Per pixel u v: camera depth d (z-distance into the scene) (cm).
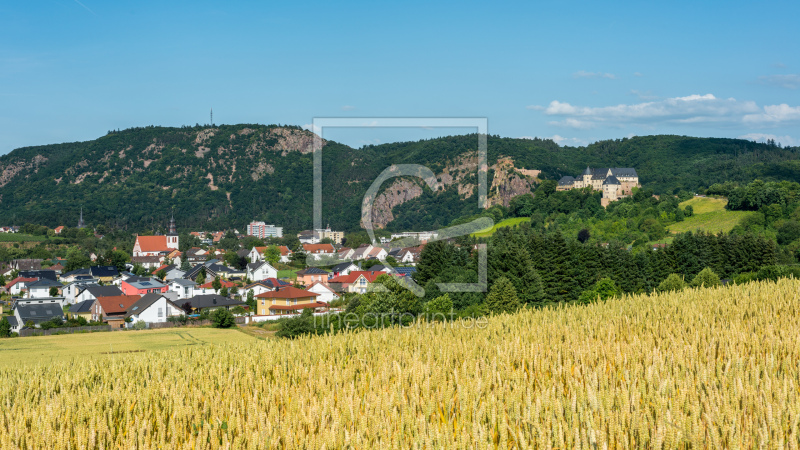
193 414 1102
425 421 899
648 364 1162
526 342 1480
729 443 785
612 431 816
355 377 1326
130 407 1202
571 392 988
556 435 822
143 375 1580
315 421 967
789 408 873
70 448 991
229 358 1708
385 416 958
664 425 820
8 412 1216
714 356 1228
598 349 1343
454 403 1029
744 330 1479
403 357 1462
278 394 1180
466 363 1291
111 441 991
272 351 1700
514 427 874
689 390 962
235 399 1159
